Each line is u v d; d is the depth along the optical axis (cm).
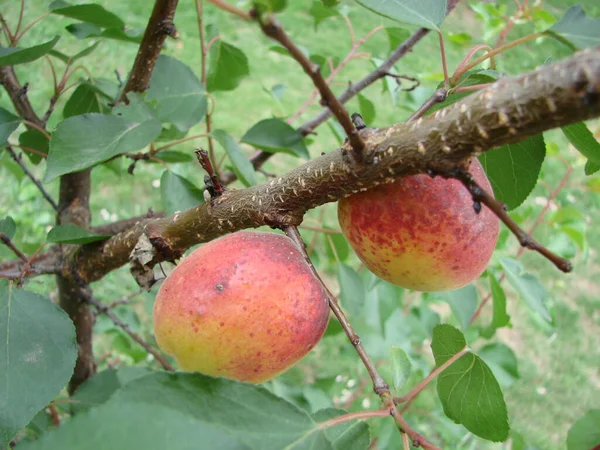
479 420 17
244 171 23
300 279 16
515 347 58
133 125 21
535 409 53
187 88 26
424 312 36
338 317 15
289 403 13
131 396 12
